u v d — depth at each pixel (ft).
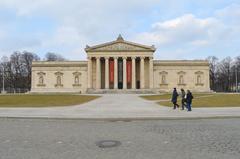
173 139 53.47
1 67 551.18
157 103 191.52
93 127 74.02
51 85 457.68
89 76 432.66
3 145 48.83
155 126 75.20
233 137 55.31
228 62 577.43
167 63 455.22
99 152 42.83
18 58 554.87
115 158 38.96
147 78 444.14
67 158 39.19
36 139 54.75
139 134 60.34
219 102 190.19
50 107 158.61
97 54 432.25
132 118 96.78
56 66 458.91
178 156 39.83
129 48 431.84
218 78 582.76
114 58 431.84
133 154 41.29
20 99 236.22
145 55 431.84
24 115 108.37
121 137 56.49
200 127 71.72
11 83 551.18
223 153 41.42
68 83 457.68
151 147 46.26
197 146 46.57
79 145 48.32
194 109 137.69
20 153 42.42
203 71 456.04
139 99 247.91
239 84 565.94
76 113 117.19
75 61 458.50
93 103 197.16
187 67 456.45
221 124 78.84
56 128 72.18
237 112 117.29
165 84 453.99
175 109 138.10
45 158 39.27
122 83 442.50
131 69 436.35
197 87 455.22
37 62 458.91
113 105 174.70
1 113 117.70
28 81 556.10
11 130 68.49
